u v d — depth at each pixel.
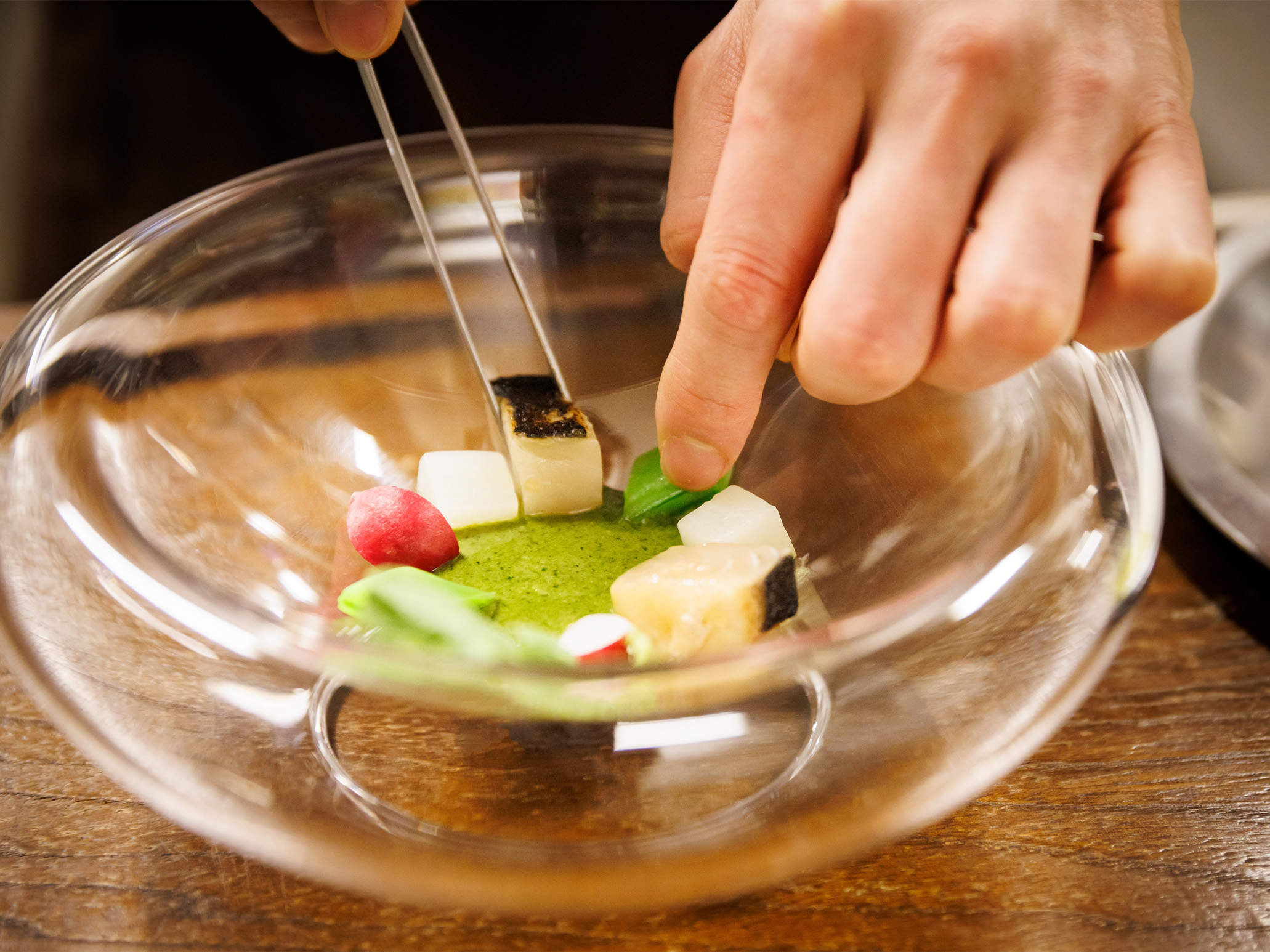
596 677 0.19
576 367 0.31
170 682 0.21
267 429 0.28
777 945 0.21
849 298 0.21
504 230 0.32
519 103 0.63
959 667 0.22
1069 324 0.21
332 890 0.22
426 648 0.22
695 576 0.23
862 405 0.28
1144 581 0.22
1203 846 0.23
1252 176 0.59
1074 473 0.24
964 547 0.24
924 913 0.22
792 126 0.22
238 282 0.29
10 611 0.22
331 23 0.27
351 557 0.27
